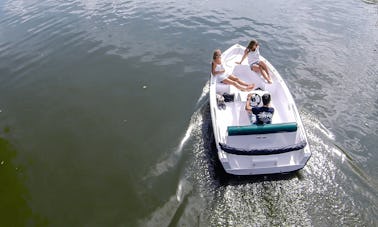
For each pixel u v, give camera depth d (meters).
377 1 12.55
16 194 5.32
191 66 8.71
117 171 5.64
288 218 4.48
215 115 5.68
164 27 11.02
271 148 4.94
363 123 6.22
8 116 7.18
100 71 8.66
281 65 8.48
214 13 11.95
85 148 6.18
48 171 5.73
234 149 4.95
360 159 5.39
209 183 5.14
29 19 12.01
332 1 12.88
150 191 5.19
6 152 6.16
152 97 7.51
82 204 5.09
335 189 4.85
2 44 10.32
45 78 8.49
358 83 7.51
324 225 4.35
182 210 4.76
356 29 10.23
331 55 8.80
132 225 4.70
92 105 7.35
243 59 7.24
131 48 9.72
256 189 4.92
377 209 4.50
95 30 10.91
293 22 10.99
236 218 4.53
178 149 5.94
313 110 6.64
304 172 5.15
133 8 12.66
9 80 8.51
